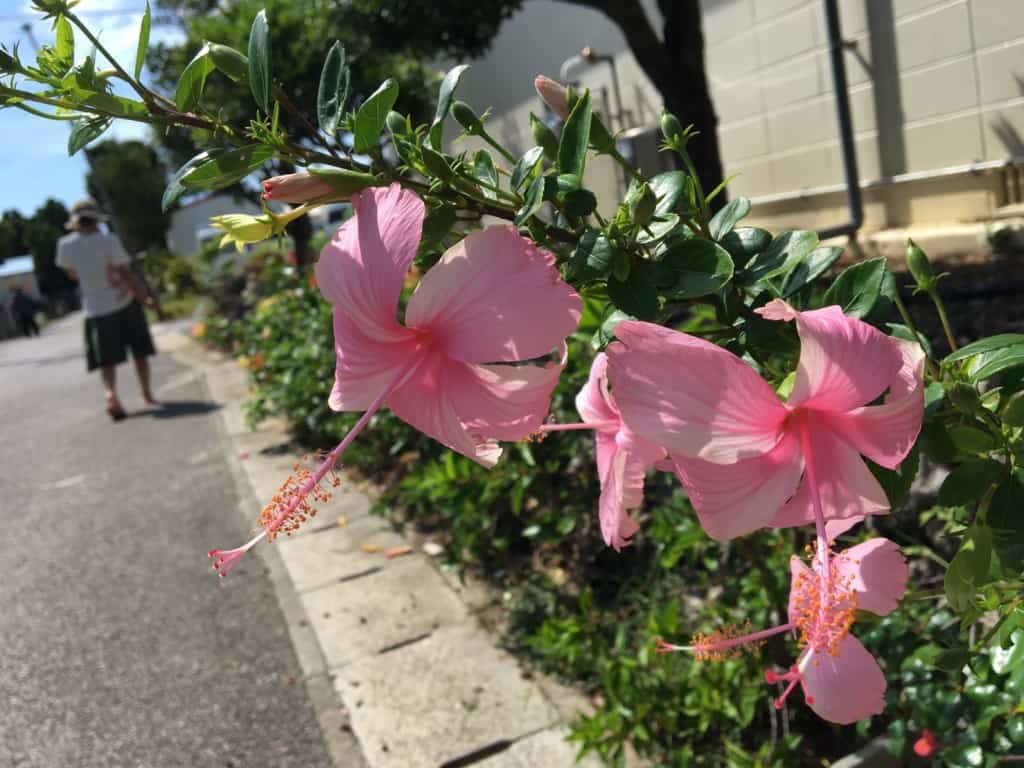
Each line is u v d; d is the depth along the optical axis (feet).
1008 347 3.01
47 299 143.13
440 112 2.86
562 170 2.89
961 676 5.04
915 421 2.48
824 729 6.70
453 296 2.49
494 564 10.94
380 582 11.26
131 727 9.00
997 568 2.83
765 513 2.51
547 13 23.81
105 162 95.25
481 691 8.57
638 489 3.04
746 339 2.92
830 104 17.28
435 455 12.79
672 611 7.32
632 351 2.35
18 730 9.23
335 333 2.78
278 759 8.12
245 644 10.30
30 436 24.85
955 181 15.14
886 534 7.21
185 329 52.49
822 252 2.97
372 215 2.55
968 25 14.32
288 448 18.20
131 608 11.76
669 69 13.89
